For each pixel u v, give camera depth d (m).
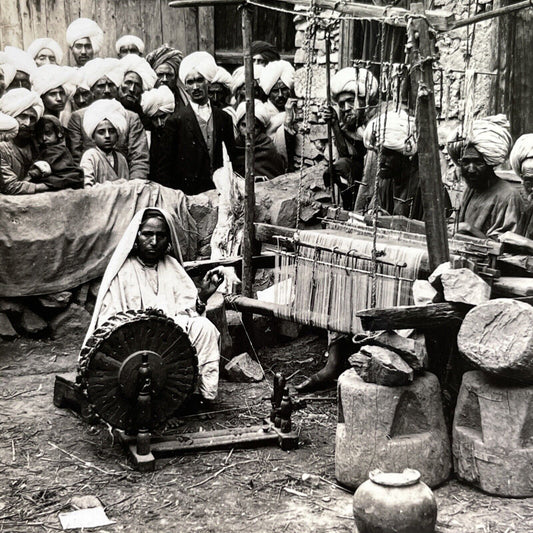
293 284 5.92
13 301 6.75
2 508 4.40
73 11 9.81
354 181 7.08
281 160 8.60
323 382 6.03
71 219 6.85
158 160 7.79
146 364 4.83
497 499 4.45
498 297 4.95
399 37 7.90
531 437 4.46
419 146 4.77
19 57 7.72
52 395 5.98
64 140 7.43
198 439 5.07
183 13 10.34
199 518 4.31
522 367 4.27
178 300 5.73
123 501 4.48
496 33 6.77
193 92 8.15
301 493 4.56
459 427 4.64
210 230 7.62
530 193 5.65
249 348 6.75
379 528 3.93
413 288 4.86
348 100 7.03
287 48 10.59
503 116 5.72
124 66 8.33
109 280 5.57
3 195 6.70
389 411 4.48
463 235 5.41
